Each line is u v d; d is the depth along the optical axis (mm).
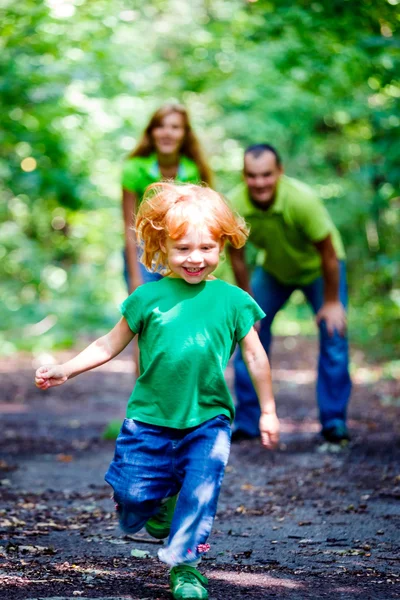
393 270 20516
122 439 5172
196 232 5117
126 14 18672
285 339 25750
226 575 5414
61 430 11781
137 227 5398
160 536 5500
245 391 10758
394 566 5648
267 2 14492
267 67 21953
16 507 7410
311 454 9789
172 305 5172
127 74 19828
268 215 9828
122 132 24234
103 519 7051
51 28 16766
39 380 5102
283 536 6484
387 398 14352
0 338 23734
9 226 30281
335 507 7402
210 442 5031
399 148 14711
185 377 5086
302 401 14422
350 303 25156
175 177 9492
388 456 9555
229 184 27453
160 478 5059
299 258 10266
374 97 19969
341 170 27859
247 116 23453
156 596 4914
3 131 18312
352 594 5012
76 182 19250
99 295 29906
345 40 13906
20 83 16609
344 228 25625
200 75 23594
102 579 5262
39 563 5590
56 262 32281
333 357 10453
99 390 16344
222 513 7270
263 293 10641
